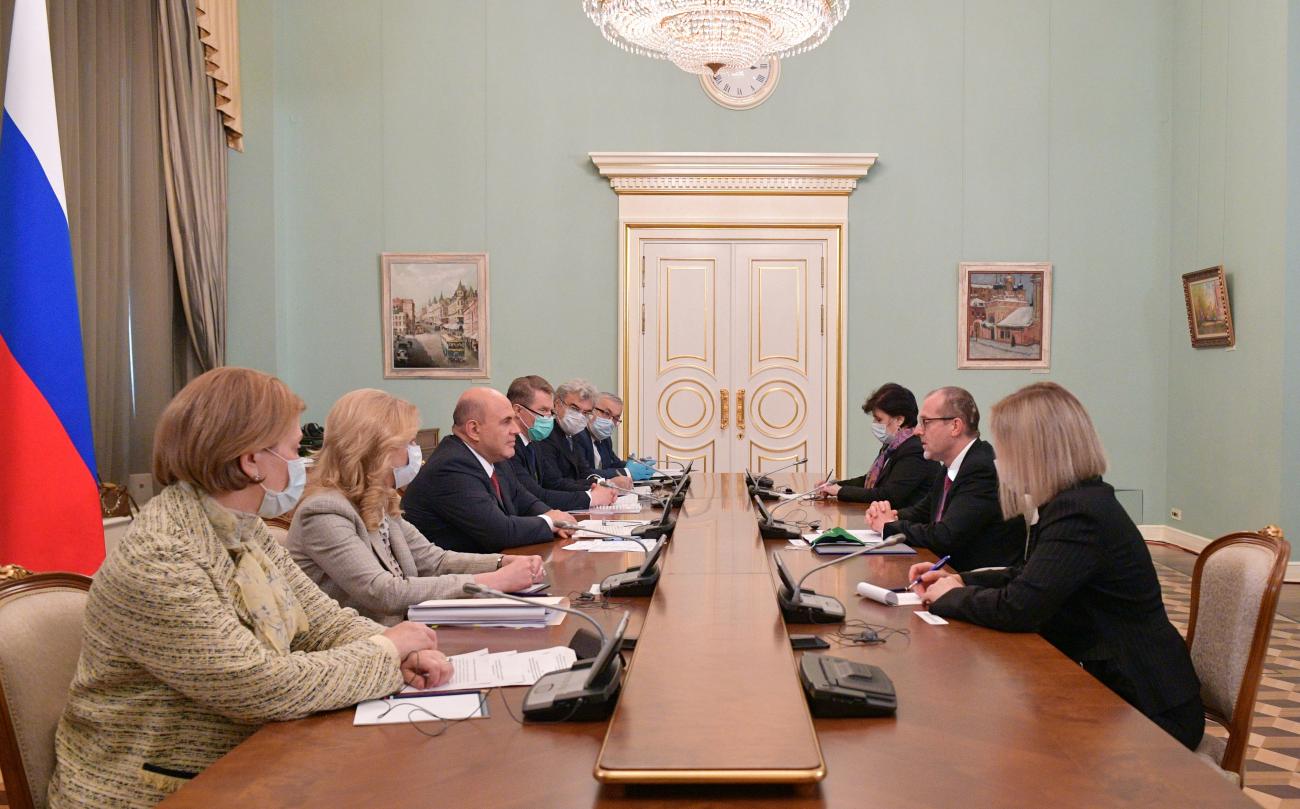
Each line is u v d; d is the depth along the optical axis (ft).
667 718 5.62
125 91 20.74
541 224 28.73
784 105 28.68
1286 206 22.95
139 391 21.24
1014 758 5.51
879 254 28.81
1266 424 23.73
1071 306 28.81
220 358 24.29
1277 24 23.22
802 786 5.11
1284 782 11.96
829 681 6.30
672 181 28.45
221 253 24.39
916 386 28.89
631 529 13.76
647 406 29.01
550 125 28.66
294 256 28.53
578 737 5.86
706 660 6.78
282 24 28.37
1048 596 8.23
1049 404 8.82
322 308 28.58
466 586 8.30
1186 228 27.71
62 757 6.11
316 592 7.71
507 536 12.84
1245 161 24.67
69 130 18.21
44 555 10.59
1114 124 28.71
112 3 20.06
